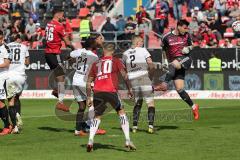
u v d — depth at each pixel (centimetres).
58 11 4966
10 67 4491
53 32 4941
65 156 3438
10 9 9875
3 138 4166
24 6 9862
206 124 4844
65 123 5022
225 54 7594
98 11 10212
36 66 7900
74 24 9825
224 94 7594
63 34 4956
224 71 7594
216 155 3450
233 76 7575
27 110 6225
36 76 7912
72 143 3916
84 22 8838
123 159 3331
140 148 3691
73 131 4525
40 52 7875
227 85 7600
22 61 4534
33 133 4416
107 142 3934
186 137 4128
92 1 10344
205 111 5916
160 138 4091
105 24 8800
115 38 8094
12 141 4025
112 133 4372
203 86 7650
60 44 4988
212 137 4112
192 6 9575
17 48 4534
